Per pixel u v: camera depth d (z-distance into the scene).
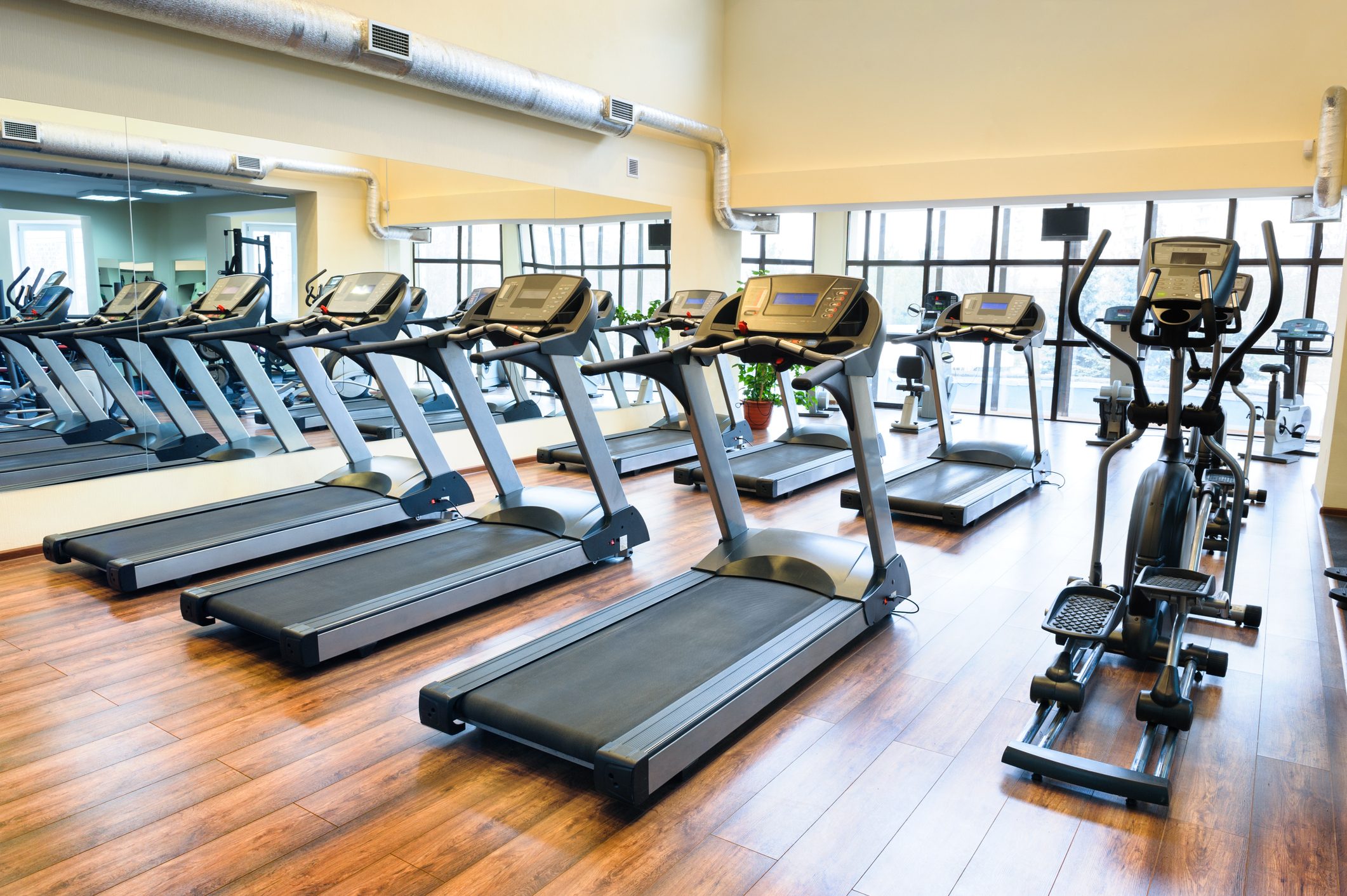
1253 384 9.90
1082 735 2.62
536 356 3.85
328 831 2.15
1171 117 6.55
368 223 5.57
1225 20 6.30
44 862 2.02
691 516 5.29
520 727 2.38
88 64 4.16
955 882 1.97
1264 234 2.55
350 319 4.74
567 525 4.19
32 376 4.29
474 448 6.57
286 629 2.98
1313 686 2.95
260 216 5.03
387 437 6.02
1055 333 9.89
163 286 4.70
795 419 7.25
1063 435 8.57
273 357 5.42
